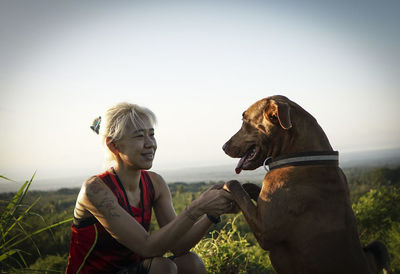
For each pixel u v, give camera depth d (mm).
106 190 2115
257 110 2418
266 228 2045
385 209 5914
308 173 2070
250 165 2430
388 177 17828
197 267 2379
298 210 2000
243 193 2197
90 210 2100
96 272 2203
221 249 3523
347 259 1919
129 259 2287
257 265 3725
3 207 2230
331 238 1949
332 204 2012
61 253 5598
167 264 2080
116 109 2240
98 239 2166
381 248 2229
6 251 2143
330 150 2188
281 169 2150
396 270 4105
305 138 2191
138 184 2355
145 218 2307
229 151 2521
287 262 2076
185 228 2051
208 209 2127
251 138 2422
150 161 2254
